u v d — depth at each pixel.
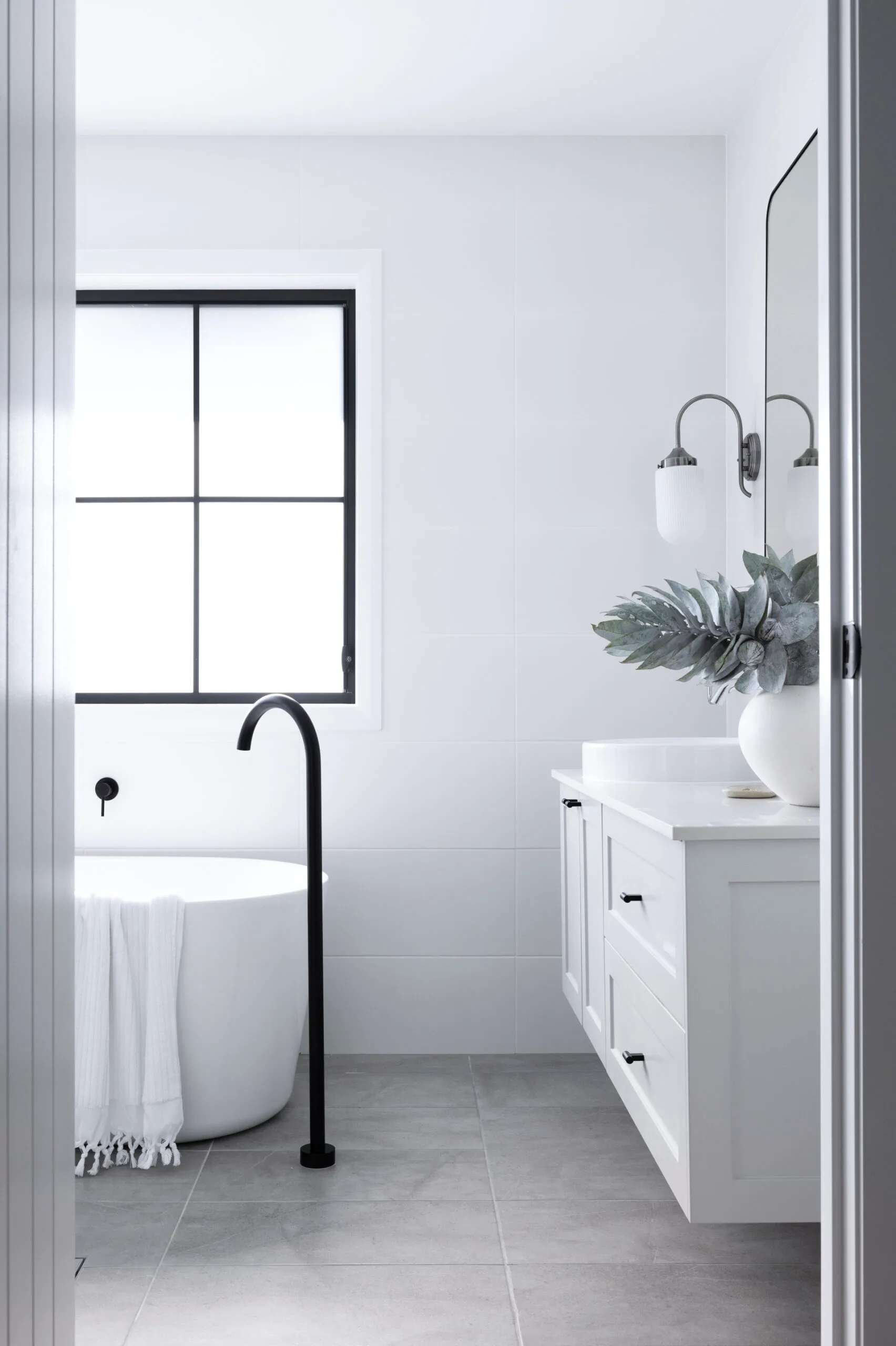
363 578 3.11
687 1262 1.90
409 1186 2.22
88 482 3.23
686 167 3.15
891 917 1.15
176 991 2.39
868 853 1.15
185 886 3.02
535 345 3.13
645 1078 1.84
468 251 3.13
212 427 3.23
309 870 2.37
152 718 3.09
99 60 2.74
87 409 3.22
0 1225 1.04
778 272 2.65
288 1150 2.41
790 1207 1.55
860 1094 1.15
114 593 3.23
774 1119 1.55
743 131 2.99
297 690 3.24
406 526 3.11
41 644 1.17
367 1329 1.70
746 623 1.87
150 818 3.09
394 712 3.11
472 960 3.09
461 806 3.10
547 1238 1.99
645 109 3.00
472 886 3.10
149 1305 1.78
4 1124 1.05
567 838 2.78
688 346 3.13
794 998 1.56
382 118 3.04
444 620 3.11
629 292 3.13
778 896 1.56
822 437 1.22
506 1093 2.76
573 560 3.12
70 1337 1.28
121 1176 2.28
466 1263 1.90
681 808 1.83
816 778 1.80
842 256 1.18
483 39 2.67
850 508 1.17
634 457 3.13
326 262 3.11
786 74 2.62
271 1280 1.85
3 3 1.04
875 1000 1.15
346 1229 2.03
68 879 1.28
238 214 3.12
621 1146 2.42
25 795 1.12
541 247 3.13
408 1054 3.08
